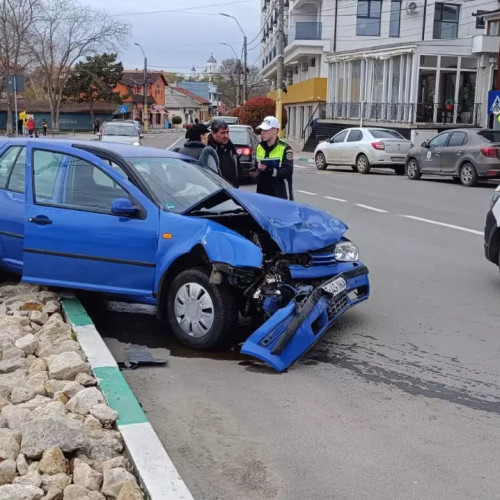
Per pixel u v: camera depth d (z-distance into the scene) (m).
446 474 3.77
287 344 5.23
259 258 5.32
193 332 5.66
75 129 75.06
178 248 5.64
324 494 3.56
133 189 6.02
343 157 25.56
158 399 4.77
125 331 6.25
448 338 6.10
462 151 19.69
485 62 33.00
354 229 11.80
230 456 3.96
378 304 7.18
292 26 46.66
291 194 8.08
